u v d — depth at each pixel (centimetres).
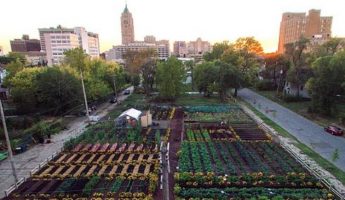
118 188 2136
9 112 4728
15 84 4647
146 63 7000
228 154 2802
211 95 6762
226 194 2003
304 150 2909
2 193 2131
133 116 3938
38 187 2191
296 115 4575
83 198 2003
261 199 1900
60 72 4747
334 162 2600
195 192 2031
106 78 6272
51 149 3097
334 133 3450
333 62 4038
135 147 3064
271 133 3519
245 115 4534
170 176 2353
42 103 4706
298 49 5541
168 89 5838
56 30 15250
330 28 12081
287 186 2152
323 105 4294
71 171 2475
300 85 6012
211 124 4000
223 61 6631
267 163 2569
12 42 19750
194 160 2588
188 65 8888
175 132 3644
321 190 2045
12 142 3136
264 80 7731
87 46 17488
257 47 6838
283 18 13250
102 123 4084
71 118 4591
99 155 2853
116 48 18700
